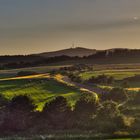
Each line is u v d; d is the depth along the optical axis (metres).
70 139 51.62
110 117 63.78
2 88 132.75
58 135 55.31
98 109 67.56
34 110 71.06
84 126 62.12
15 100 72.94
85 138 51.91
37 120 66.06
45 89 128.12
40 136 54.34
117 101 99.00
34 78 169.75
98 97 102.62
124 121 60.69
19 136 57.03
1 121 63.97
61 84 143.12
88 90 124.00
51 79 162.38
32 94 112.81
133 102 94.06
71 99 97.56
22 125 63.38
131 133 54.25
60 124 64.12
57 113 67.56
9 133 59.75
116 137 52.16
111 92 102.44
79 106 68.19
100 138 51.72
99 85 141.50
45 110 68.38
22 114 67.88
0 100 87.00
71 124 63.41
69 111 67.88
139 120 63.16
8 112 68.19
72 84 143.50
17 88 132.62
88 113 66.94
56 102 69.75
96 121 63.72
